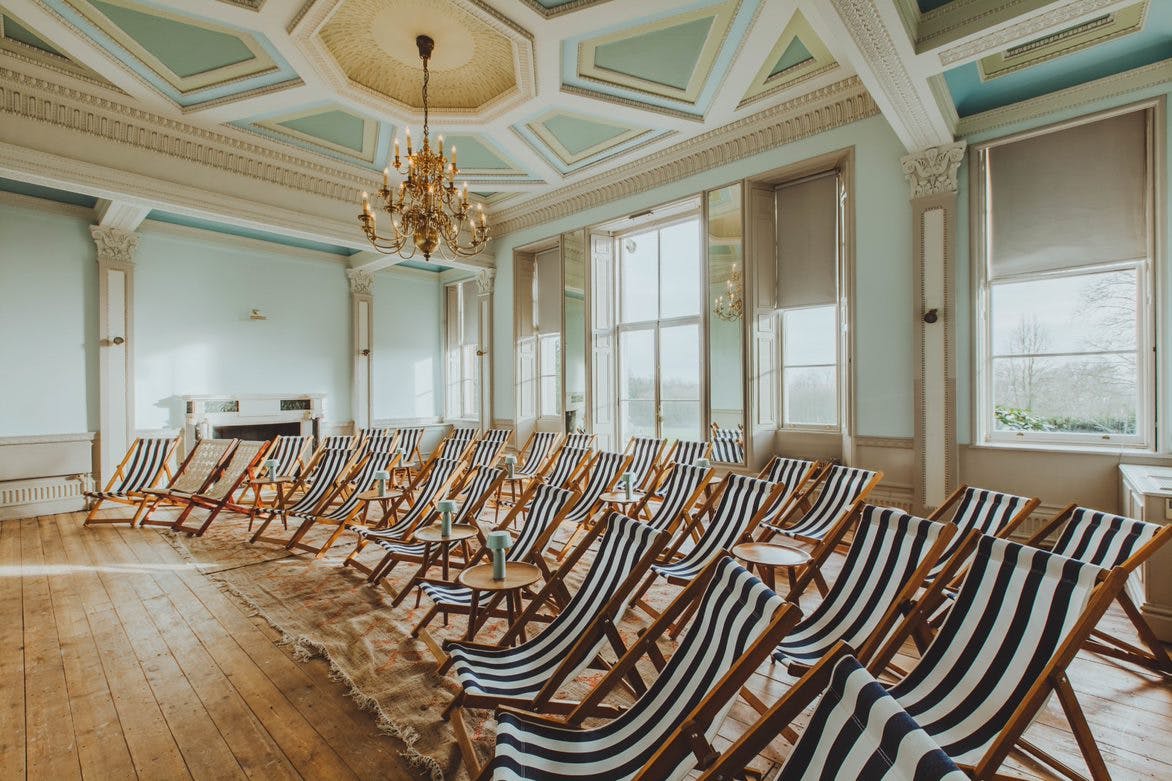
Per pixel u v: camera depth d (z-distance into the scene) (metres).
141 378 6.90
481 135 5.69
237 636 3.03
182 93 4.67
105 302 6.51
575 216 7.31
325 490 5.40
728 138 5.56
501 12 3.66
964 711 1.57
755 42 4.04
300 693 2.46
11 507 5.85
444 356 10.22
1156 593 2.76
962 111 4.34
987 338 4.40
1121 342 3.92
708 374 5.92
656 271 6.97
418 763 1.98
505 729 1.54
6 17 3.90
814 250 5.39
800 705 1.05
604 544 2.47
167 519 5.92
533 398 8.22
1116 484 3.83
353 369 8.96
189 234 7.30
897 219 4.64
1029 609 1.65
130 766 1.98
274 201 6.00
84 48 3.98
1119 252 3.86
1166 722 2.18
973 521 3.07
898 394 4.64
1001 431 4.35
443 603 2.65
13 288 6.00
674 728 1.50
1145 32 3.50
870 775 0.85
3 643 2.95
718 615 1.61
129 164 5.02
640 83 4.71
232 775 1.94
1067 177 4.04
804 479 4.00
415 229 4.25
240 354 7.78
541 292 8.14
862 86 4.66
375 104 4.88
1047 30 2.86
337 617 3.27
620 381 7.39
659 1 3.57
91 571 4.15
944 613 2.34
